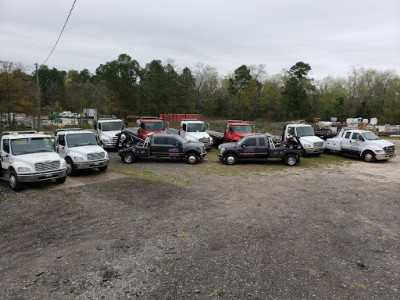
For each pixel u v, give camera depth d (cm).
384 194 1004
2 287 457
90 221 747
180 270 504
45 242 625
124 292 441
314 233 666
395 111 5603
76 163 1276
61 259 547
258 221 740
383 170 1461
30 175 1021
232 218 762
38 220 759
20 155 1082
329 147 2009
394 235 657
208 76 7131
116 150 2134
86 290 448
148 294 436
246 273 494
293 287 454
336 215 789
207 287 453
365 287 455
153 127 2127
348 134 1867
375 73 6241
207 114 6644
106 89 4919
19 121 4466
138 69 7281
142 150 1633
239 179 1245
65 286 459
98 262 534
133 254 564
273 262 532
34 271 505
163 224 720
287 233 665
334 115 5922
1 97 3878
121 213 805
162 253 567
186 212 810
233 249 584
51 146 1185
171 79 5009
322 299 423
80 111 5994
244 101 5788
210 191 1040
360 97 6256
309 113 6125
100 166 1328
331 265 523
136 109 5050
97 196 974
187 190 1053
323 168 1521
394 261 539
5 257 559
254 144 1619
